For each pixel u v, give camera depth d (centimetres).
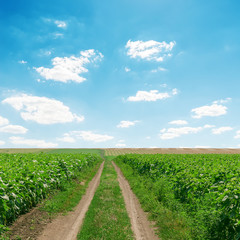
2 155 2450
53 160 1900
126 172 2747
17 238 785
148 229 905
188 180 1149
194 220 872
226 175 939
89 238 802
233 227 698
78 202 1341
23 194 1027
